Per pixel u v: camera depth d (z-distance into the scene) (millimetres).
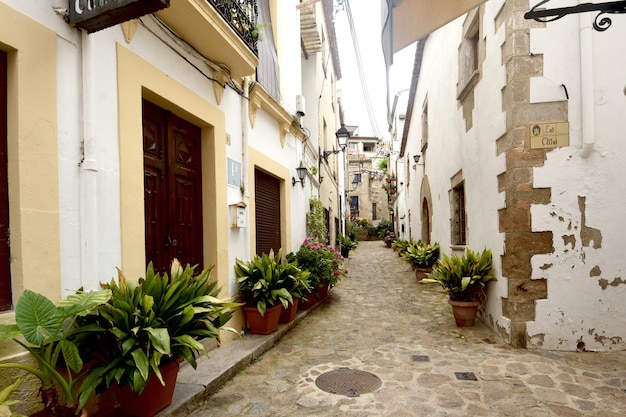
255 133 5848
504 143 4836
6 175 2307
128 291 2658
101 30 2873
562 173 4473
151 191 3689
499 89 4938
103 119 2898
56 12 2547
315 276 6664
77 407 2301
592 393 3297
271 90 6387
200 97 4273
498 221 5000
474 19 5883
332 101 16844
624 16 4383
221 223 4637
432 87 9688
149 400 2689
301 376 3789
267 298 4934
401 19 3168
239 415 3006
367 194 36625
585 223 4441
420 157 12297
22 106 2316
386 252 19984
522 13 4570
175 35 3803
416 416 2955
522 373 3760
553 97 4492
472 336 5074
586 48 4363
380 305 7242
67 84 2621
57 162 2520
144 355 2395
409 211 16594
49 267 2438
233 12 4352
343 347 4727
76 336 2492
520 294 4555
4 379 2199
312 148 9992
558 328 4461
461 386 3482
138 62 3279
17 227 2285
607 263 4414
